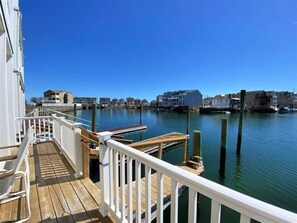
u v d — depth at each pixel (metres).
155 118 35.31
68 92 59.06
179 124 25.31
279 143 13.23
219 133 17.69
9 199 2.61
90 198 2.75
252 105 53.53
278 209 0.72
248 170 7.81
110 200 2.25
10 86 5.02
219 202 0.92
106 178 2.32
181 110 50.28
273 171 7.72
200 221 4.39
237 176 7.19
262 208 0.74
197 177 1.09
